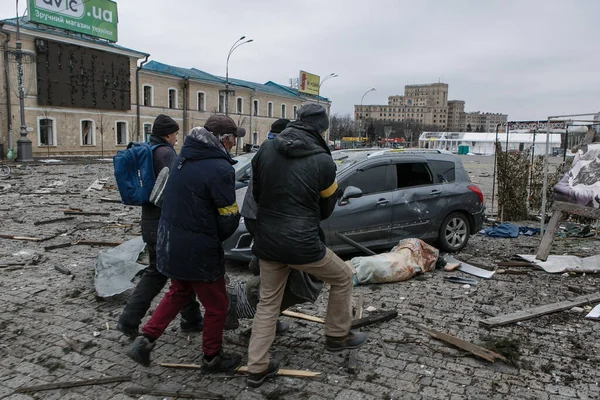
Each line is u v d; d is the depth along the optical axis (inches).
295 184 124.6
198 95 2031.3
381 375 140.1
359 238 259.6
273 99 2522.1
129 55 1668.3
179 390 130.9
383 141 3526.1
